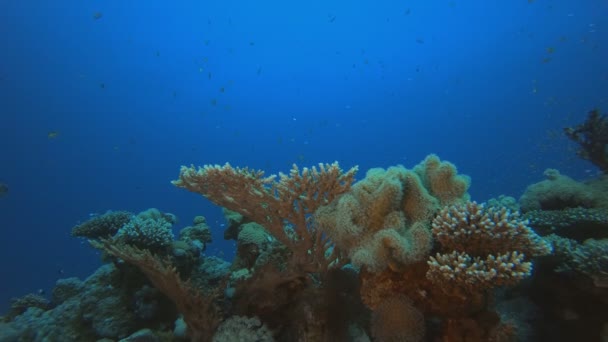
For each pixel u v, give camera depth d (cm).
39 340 646
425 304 373
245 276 553
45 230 5450
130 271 670
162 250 691
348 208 384
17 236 5200
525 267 312
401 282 380
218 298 545
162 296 646
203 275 714
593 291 414
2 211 5316
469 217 350
